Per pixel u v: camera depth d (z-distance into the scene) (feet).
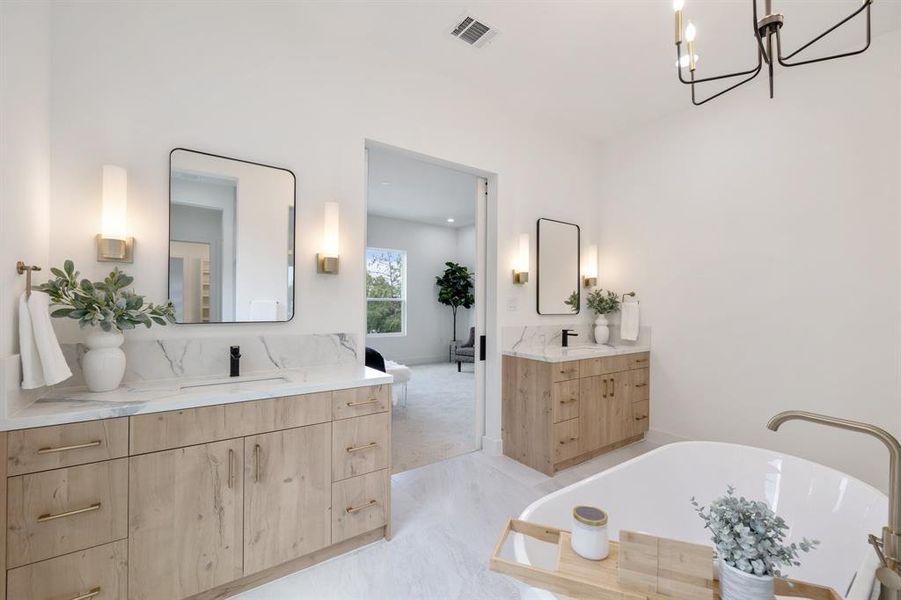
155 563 4.78
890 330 7.81
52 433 4.24
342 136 8.12
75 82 5.66
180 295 6.36
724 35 8.06
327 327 7.84
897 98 7.77
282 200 7.36
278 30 7.41
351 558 6.24
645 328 12.02
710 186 10.59
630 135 12.48
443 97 9.66
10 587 4.04
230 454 5.25
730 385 10.14
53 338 4.73
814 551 5.64
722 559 2.86
